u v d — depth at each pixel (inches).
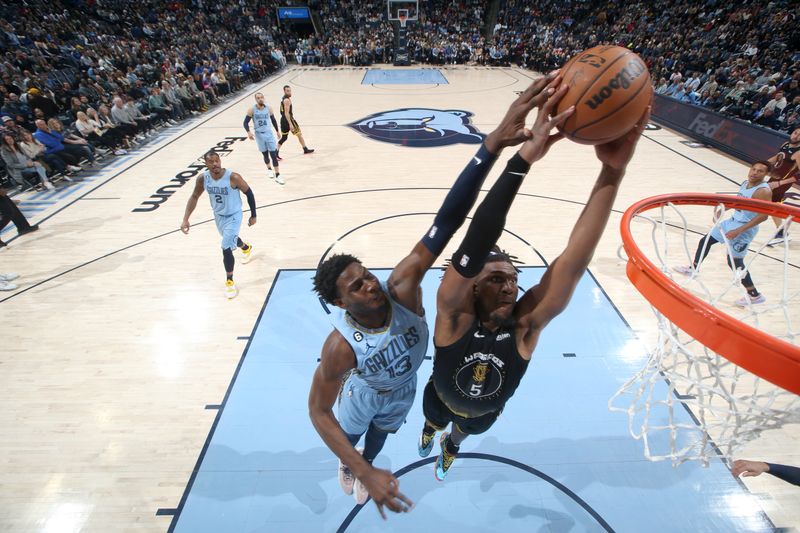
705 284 215.9
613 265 231.1
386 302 71.6
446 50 1008.2
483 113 549.3
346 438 70.1
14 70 469.4
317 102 621.3
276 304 206.8
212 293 214.7
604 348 179.0
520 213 287.9
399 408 95.7
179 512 124.0
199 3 997.2
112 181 346.6
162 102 506.6
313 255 244.2
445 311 63.5
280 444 142.9
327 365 73.0
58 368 171.5
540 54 870.4
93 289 217.5
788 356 55.2
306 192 325.1
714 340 63.6
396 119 525.7
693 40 681.6
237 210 202.7
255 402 157.5
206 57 762.2
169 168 374.0
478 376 70.2
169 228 274.5
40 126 338.6
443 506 125.0
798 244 249.3
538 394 159.3
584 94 51.6
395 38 997.8
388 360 77.4
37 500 126.6
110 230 272.1
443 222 64.7
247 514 123.6
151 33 797.2
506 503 125.6
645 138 450.3
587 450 140.1
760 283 217.0
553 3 1062.4
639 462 136.1
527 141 54.3
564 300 63.7
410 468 134.9
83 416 152.0
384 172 361.4
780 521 120.3
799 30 545.0
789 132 389.1
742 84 463.2
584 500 126.3
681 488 128.7
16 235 266.5
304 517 123.0
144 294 214.1
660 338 101.3
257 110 321.1
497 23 1127.6
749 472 105.6
